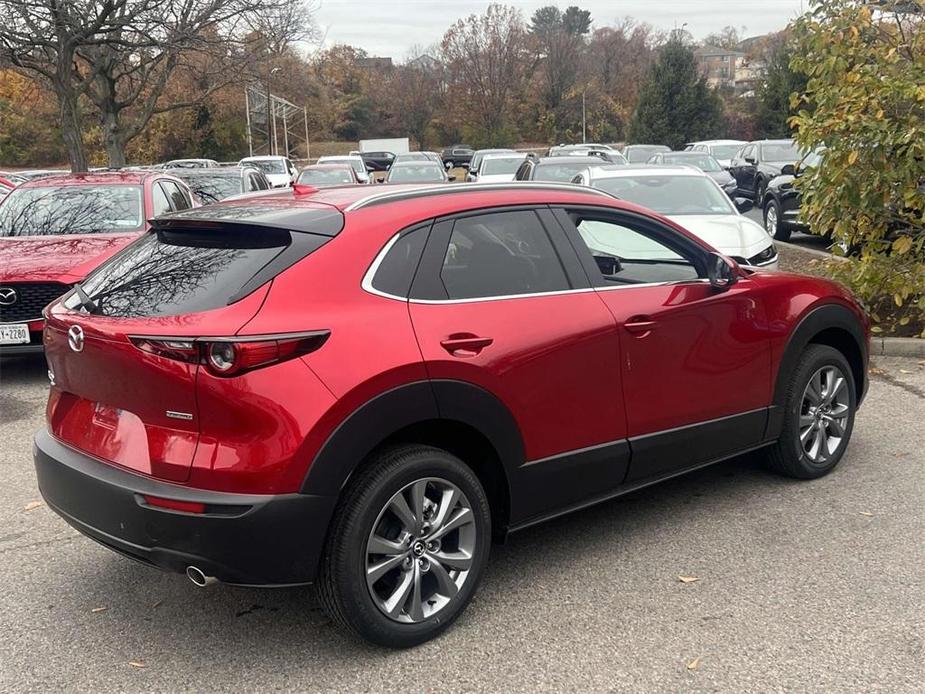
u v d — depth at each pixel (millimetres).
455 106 73750
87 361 3189
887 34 8031
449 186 3740
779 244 14945
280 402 2881
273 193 3973
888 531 4230
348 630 3170
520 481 3557
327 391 2945
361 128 79750
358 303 3143
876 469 5078
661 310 4004
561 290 3750
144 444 3055
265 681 3094
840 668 3100
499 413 3420
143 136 54188
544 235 3805
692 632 3361
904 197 7703
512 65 72000
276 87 48375
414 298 3293
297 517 2912
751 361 4445
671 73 53906
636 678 3066
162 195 9125
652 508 4602
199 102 23328
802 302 4703
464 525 3400
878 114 7453
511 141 72562
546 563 3975
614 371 3822
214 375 2855
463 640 3340
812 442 4910
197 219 3428
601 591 3699
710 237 8500
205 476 2893
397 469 3150
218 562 2900
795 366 4719
